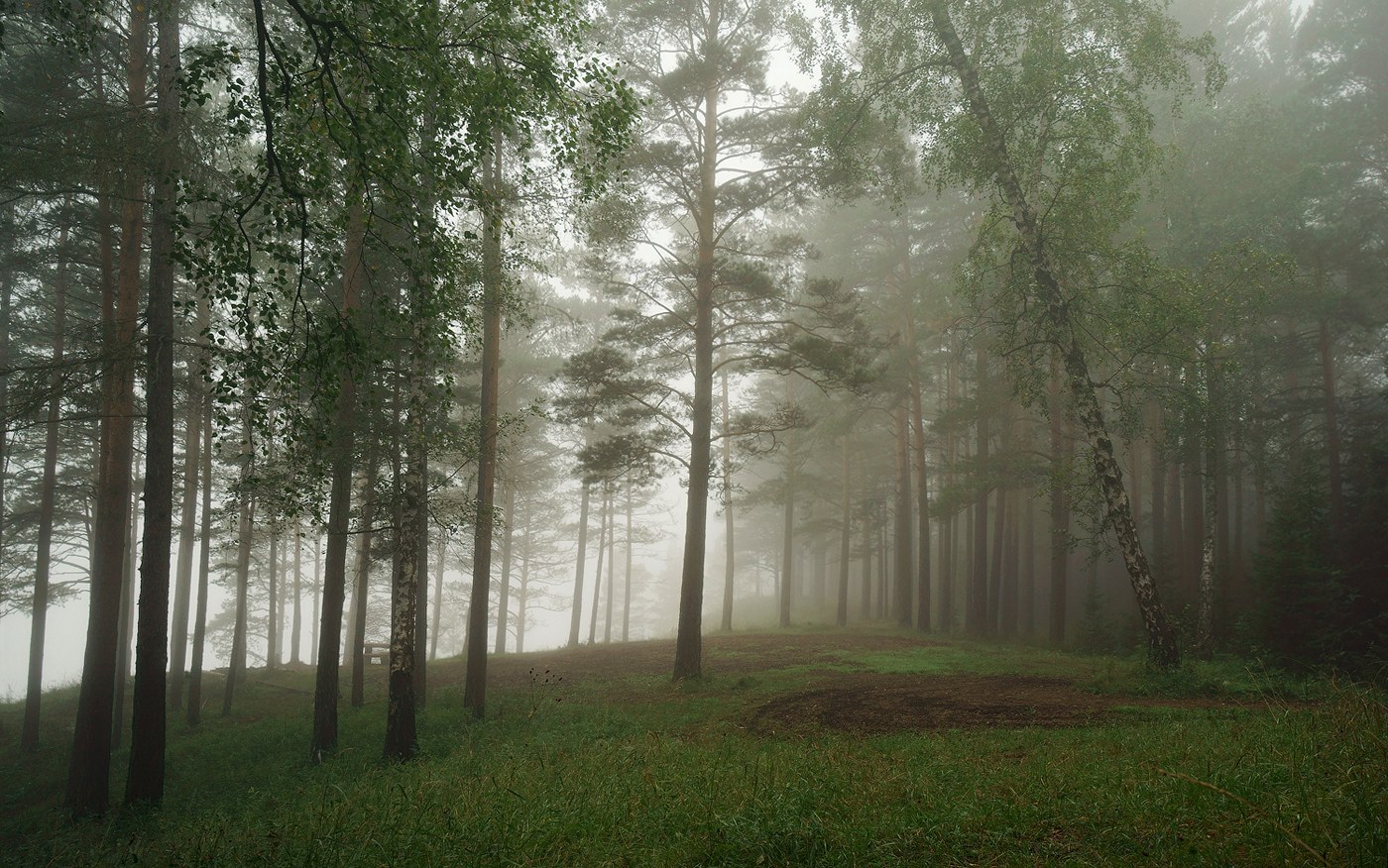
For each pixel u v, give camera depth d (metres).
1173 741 8.09
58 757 18.08
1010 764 7.84
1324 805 4.83
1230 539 34.03
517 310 15.83
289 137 7.36
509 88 7.68
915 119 16.97
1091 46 15.61
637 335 21.00
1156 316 16.00
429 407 15.30
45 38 11.10
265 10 12.29
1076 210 16.45
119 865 7.45
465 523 15.38
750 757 8.82
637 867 5.33
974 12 16.17
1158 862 4.60
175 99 11.57
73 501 25.58
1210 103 15.88
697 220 20.45
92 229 14.65
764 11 19.20
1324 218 23.06
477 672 16.27
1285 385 28.08
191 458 22.14
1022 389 18.08
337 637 14.22
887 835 5.45
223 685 26.75
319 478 10.20
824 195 19.80
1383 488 17.77
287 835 6.63
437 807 6.91
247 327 7.48
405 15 6.92
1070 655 21.89
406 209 8.00
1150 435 23.66
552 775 7.99
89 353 11.92
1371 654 15.30
